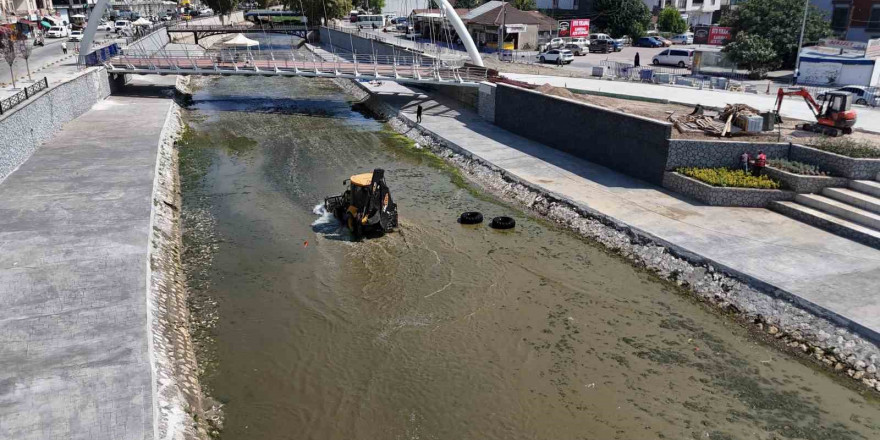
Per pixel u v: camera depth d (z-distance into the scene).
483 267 20.12
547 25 69.25
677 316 17.22
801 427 13.02
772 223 21.53
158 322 15.43
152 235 19.84
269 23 98.44
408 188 27.78
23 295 15.48
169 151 32.22
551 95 33.56
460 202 26.11
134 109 39.97
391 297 18.25
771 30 49.03
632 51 69.75
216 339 16.23
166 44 74.19
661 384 14.41
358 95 51.75
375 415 13.45
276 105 47.41
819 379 14.48
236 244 21.84
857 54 43.84
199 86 56.16
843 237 20.25
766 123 26.73
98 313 14.79
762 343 15.88
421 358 15.42
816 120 29.75
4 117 24.78
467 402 13.85
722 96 38.78
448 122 38.91
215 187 27.81
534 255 21.03
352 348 15.86
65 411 11.45
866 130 27.80
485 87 39.16
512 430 12.99
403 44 68.81
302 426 13.12
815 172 22.84
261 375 14.78
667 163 25.19
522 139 34.50
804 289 16.66
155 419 11.40
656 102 36.22
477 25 70.50
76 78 36.72
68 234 19.17
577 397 13.99
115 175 25.28
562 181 26.72
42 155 28.06
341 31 79.38
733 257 18.72
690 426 13.07
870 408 13.55
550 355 15.52
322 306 17.81
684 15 88.62
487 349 15.77
